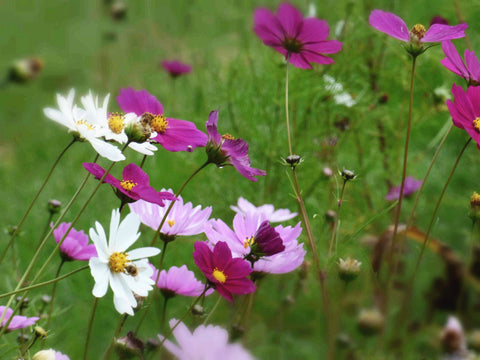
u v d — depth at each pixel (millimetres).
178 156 1969
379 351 1174
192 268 1643
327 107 1928
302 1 2377
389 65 2186
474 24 2141
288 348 1417
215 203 1874
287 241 1145
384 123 2023
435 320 1394
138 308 1140
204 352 992
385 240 1396
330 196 1720
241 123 1988
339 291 1274
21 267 1721
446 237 1670
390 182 1894
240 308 1216
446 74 2014
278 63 1923
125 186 1092
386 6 2223
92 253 1244
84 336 1599
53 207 1417
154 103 1226
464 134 2057
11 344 1258
